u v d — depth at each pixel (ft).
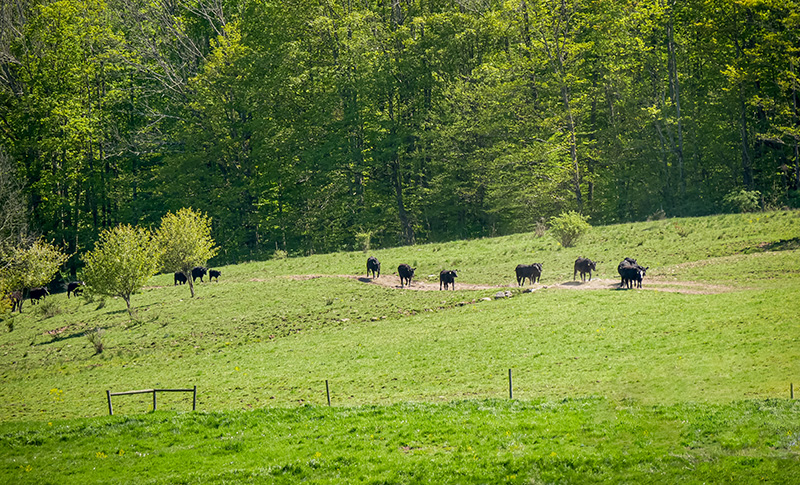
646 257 143.95
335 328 124.26
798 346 75.00
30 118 240.32
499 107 234.17
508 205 232.94
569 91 234.38
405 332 112.88
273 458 63.26
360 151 249.34
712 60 214.90
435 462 58.54
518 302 122.01
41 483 61.00
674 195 214.28
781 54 188.03
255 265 200.75
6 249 193.77
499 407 70.79
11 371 117.08
